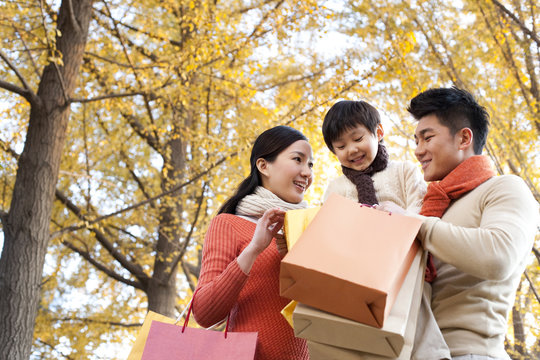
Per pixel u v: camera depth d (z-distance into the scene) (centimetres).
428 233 170
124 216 924
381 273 148
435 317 182
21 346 596
